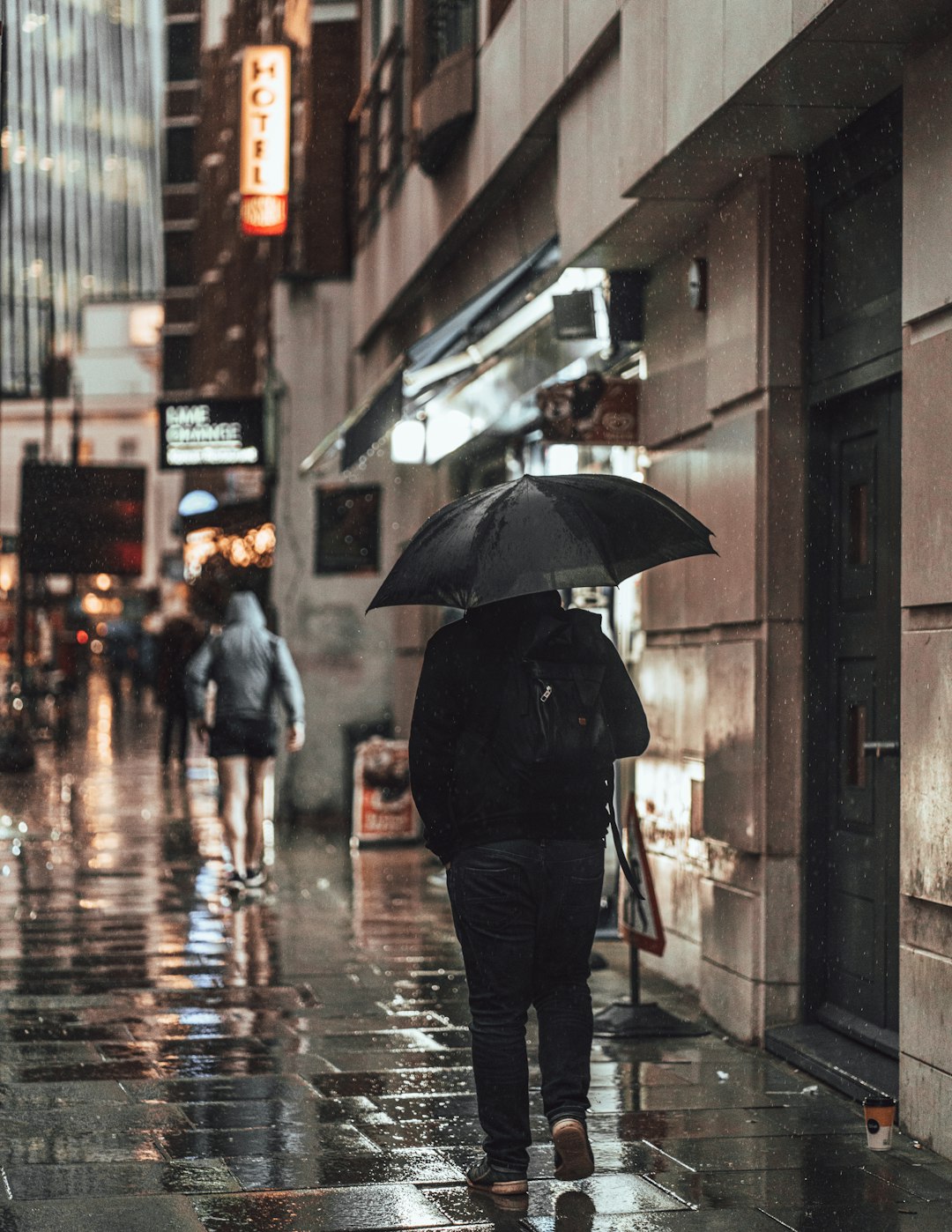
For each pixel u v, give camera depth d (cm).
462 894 508
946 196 575
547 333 1131
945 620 570
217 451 1945
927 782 574
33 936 1002
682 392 894
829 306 742
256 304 3189
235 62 3872
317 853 1502
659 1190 519
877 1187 524
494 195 1222
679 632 916
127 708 4431
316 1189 511
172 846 1491
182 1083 649
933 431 577
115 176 12644
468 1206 497
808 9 596
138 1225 473
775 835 752
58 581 6047
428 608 1603
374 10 1780
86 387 8300
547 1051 510
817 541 758
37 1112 601
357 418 1667
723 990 782
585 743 500
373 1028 759
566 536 494
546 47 1012
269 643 1201
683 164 773
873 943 697
